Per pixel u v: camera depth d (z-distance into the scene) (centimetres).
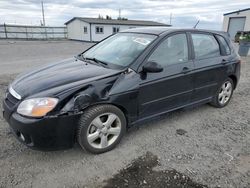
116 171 261
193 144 323
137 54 323
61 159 281
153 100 328
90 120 273
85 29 3322
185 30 379
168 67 339
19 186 235
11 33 3288
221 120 406
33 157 283
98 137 288
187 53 371
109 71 302
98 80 279
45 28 3584
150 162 279
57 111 252
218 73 419
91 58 369
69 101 257
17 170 259
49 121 250
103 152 297
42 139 255
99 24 3291
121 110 303
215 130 368
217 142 331
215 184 243
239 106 479
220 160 286
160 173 259
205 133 357
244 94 566
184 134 351
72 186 238
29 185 237
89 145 282
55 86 270
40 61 1071
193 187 238
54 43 2559
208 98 426
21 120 250
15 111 262
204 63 390
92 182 244
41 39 3406
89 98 266
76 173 257
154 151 303
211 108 461
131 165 272
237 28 3100
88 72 303
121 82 291
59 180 246
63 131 261
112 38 412
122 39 384
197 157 291
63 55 1362
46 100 252
